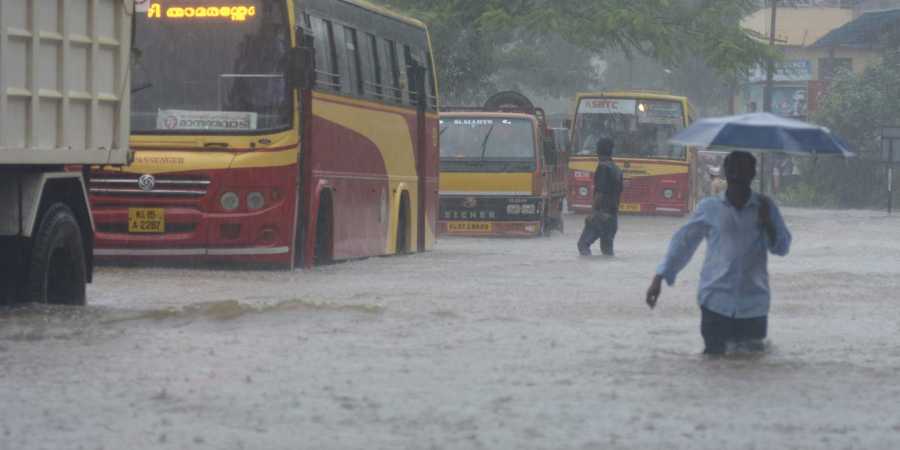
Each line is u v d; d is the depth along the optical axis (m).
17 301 22.19
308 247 35.06
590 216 42.88
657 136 79.31
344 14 38.25
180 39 33.59
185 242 33.19
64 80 22.11
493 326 21.91
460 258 41.59
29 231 21.50
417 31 46.03
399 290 28.80
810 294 29.08
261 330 20.77
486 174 57.66
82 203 23.53
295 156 33.62
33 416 13.80
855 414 14.34
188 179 33.25
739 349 18.56
